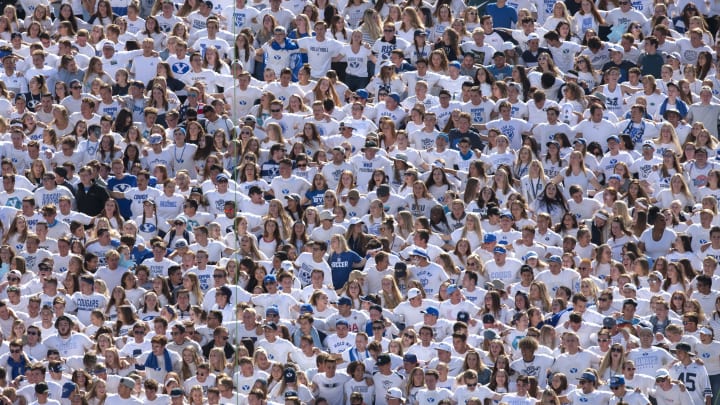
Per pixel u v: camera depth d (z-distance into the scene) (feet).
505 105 368.27
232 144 361.30
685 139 368.27
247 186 352.69
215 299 320.70
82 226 341.00
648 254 337.52
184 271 330.54
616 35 401.29
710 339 308.19
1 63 387.34
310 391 306.14
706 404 301.84
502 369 300.20
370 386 306.14
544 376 303.89
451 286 319.68
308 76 380.58
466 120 364.17
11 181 352.28
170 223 346.95
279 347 311.06
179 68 383.24
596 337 309.42
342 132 366.02
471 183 348.18
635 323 310.45
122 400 304.09
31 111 380.58
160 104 373.81
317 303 320.50
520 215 341.62
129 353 313.94
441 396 300.61
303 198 349.82
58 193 350.64
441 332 316.40
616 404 295.48
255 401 300.81
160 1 400.88
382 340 313.12
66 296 325.62
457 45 389.19
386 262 328.70
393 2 406.00
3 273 333.42
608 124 366.63
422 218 337.93
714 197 346.54
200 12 399.85
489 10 406.00
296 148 359.66
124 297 323.78
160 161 361.71
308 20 391.45
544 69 383.45
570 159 354.13
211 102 373.61
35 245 337.52
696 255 334.03
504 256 329.52
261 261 331.77
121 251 333.42
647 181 354.33
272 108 369.71
